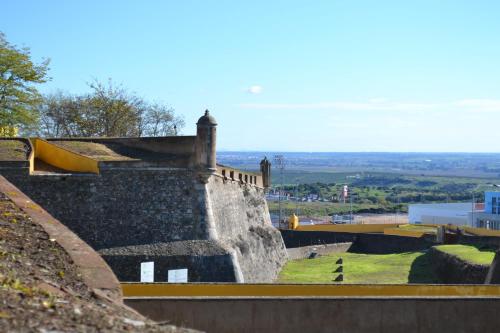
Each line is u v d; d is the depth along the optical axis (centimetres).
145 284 1961
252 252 4606
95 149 4062
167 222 3531
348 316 1838
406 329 1858
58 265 1555
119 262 3334
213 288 1977
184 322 1764
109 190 3506
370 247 6888
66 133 7294
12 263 1488
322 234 7194
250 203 5019
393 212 14862
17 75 5041
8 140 3794
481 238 5872
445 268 4738
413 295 2044
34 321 1098
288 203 16100
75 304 1262
